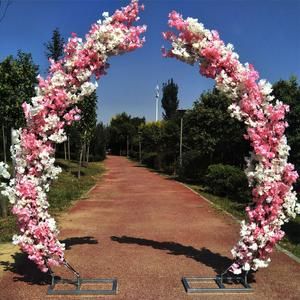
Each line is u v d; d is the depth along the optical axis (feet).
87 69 19.38
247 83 18.30
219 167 54.08
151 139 125.18
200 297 17.98
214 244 26.86
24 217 18.12
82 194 53.72
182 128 84.23
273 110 18.39
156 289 18.80
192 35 19.19
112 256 23.80
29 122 18.62
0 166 19.67
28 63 38.99
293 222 33.91
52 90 18.72
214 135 65.87
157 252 24.75
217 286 19.11
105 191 57.21
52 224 18.53
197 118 67.21
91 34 19.44
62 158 118.62
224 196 52.06
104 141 177.27
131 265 22.12
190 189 59.77
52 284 18.89
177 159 87.92
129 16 19.85
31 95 38.91
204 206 42.96
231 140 62.08
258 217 18.52
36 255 18.22
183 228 31.73
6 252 24.40
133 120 246.88
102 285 19.15
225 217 36.50
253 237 18.34
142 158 147.02
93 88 19.22
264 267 19.98
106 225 32.89
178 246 26.25
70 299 17.69
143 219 35.47
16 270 21.20
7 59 38.34
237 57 18.90
